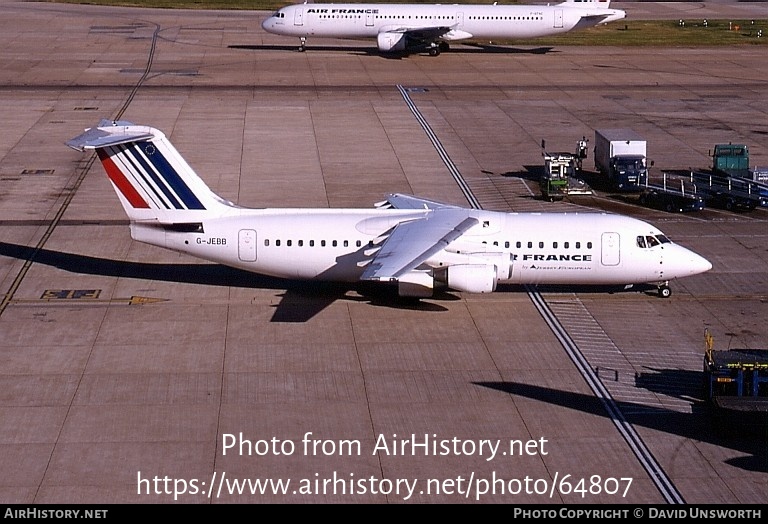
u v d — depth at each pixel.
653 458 35.19
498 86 104.44
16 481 32.81
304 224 49.00
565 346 44.66
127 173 48.12
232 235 48.62
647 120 90.31
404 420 37.56
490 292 48.41
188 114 89.50
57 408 37.97
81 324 46.12
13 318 46.56
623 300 50.56
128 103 93.31
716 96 100.75
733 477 33.97
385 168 74.44
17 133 82.12
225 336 45.12
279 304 49.16
